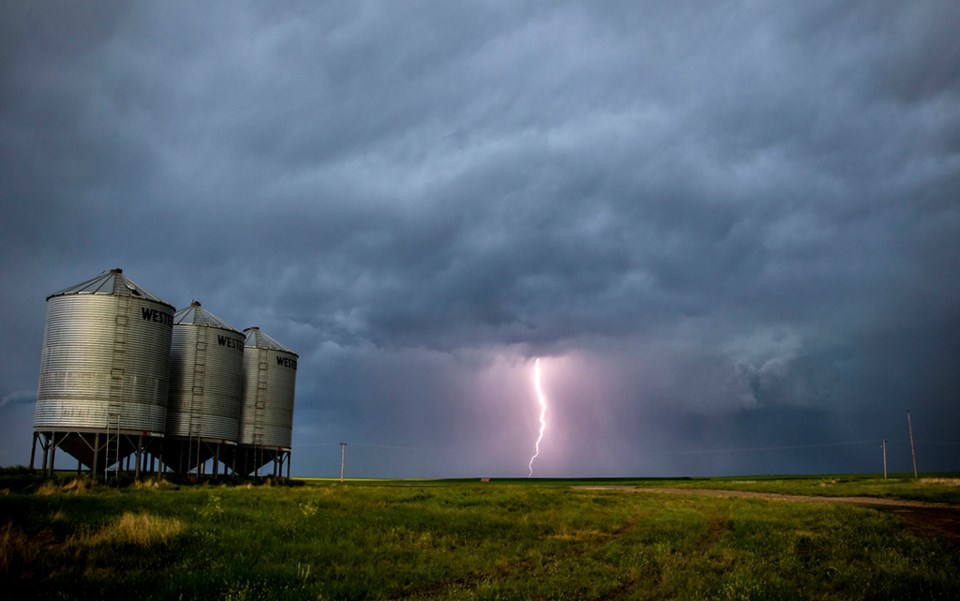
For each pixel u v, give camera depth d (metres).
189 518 28.36
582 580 19.58
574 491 71.69
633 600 17.27
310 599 16.25
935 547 26.58
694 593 17.55
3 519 24.08
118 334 63.59
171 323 68.62
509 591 17.67
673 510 45.28
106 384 62.62
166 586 16.44
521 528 31.80
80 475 60.09
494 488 68.19
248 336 90.19
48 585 16.34
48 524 23.94
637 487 94.94
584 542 28.53
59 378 62.38
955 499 62.22
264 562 20.08
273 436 87.38
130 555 20.14
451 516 34.50
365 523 29.53
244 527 26.48
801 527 34.41
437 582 19.38
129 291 65.38
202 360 76.06
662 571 21.23
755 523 35.38
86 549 20.30
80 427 61.59
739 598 16.92
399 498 46.09
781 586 18.44
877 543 27.50
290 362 91.25
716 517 41.19
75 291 63.84
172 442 74.88
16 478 55.66
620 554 24.73
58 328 63.41
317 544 23.42
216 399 76.50
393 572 19.92
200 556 20.41
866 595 18.25
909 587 18.53
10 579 16.55
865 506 52.09
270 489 53.88
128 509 29.75
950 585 18.61
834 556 24.34
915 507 51.56
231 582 16.98
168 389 74.38
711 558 24.55
